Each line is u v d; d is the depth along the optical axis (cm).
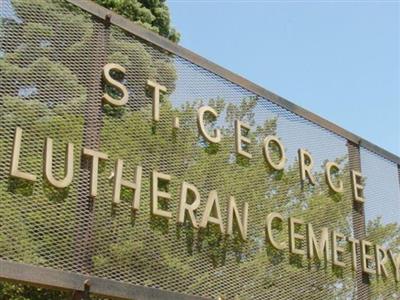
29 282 425
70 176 466
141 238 504
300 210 651
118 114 519
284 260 616
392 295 721
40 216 448
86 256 464
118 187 495
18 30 475
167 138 550
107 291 466
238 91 631
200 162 570
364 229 718
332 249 667
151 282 501
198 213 555
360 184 734
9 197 436
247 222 593
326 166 698
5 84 457
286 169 651
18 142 447
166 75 570
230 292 558
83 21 520
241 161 609
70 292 463
